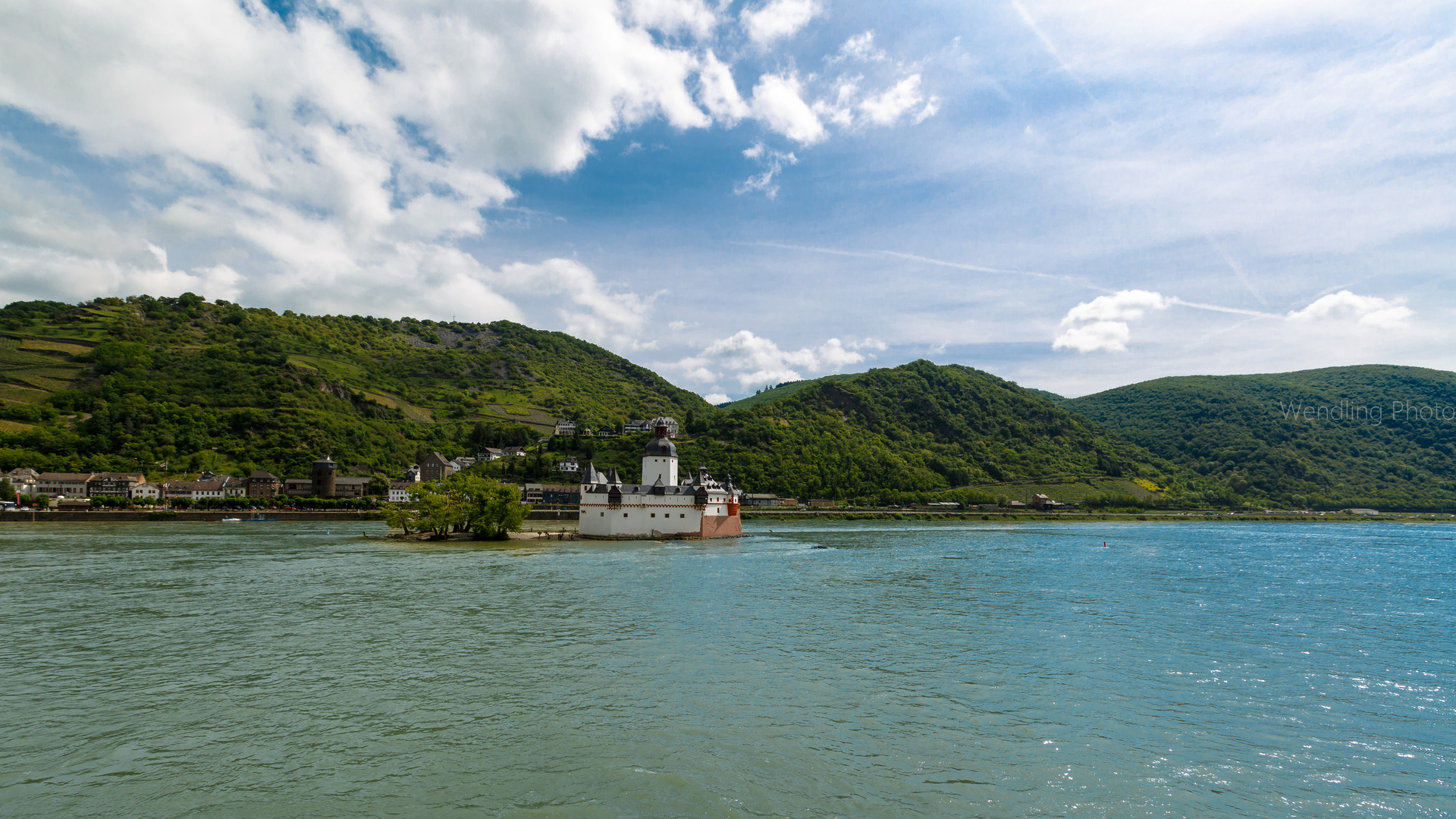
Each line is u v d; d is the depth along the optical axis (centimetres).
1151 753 2844
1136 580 7825
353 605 5691
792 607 5869
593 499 13312
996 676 3862
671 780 2536
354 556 9344
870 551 11312
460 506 12381
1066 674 3919
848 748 2841
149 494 18388
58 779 2514
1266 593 6912
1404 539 15450
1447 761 2792
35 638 4500
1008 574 8281
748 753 2780
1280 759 2802
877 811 2327
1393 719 3262
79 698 3356
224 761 2672
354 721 3083
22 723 3031
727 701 3394
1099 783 2562
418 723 3062
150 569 7656
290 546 10581
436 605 5734
